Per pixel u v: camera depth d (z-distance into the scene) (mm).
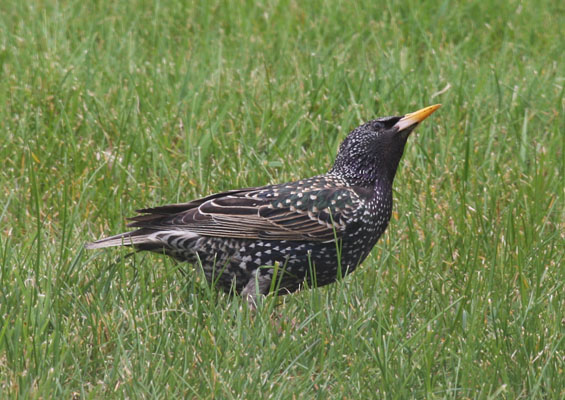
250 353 8250
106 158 12266
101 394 7746
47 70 14867
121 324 8656
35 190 10945
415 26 17422
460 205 11047
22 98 13883
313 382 7891
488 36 17219
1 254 9484
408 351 8320
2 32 16906
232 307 8875
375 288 9461
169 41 16672
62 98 13891
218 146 12773
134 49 16016
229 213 9141
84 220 10984
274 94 14289
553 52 16703
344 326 8820
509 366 8188
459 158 12609
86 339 8406
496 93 14734
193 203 9336
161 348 8250
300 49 16672
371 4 18500
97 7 18391
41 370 7746
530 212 11094
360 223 9344
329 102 13977
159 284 9359
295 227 9164
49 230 10695
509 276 9742
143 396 7496
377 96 14344
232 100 13969
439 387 8039
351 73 15406
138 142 12789
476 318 8625
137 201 11453
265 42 16734
